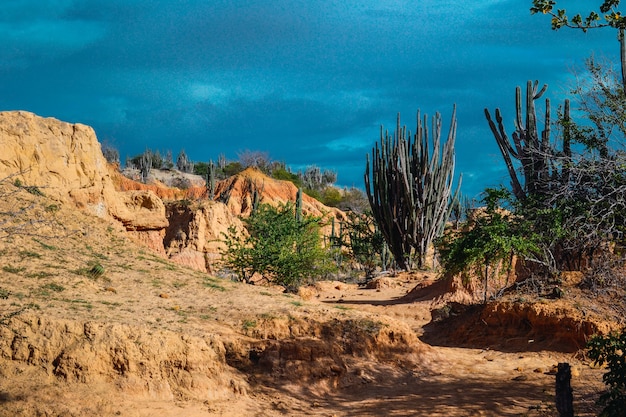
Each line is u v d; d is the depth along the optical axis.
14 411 8.52
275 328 12.08
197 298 13.52
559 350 13.41
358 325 12.61
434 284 23.31
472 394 10.70
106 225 17.66
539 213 16.25
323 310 13.19
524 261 18.25
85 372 9.56
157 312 11.95
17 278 12.22
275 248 25.47
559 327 13.70
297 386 10.88
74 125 19.64
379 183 34.66
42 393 9.06
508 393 10.70
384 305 22.36
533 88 19.05
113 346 9.90
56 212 16.36
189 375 10.20
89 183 19.66
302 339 11.76
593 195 15.73
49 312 10.40
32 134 17.53
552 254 17.22
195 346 10.53
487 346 14.49
